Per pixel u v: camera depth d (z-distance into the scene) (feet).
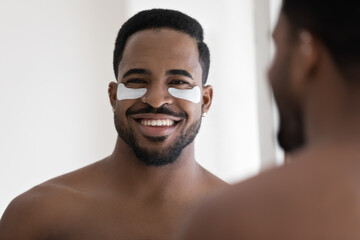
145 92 3.52
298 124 1.58
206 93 3.87
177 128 3.59
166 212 3.62
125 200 3.64
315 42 1.46
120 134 3.63
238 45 8.64
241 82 8.66
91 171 3.89
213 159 9.04
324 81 1.46
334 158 1.41
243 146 8.68
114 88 3.84
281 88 1.58
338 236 1.31
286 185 1.40
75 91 7.93
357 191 1.35
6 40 7.18
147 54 3.55
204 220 1.44
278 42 1.59
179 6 8.83
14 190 7.19
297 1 1.51
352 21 1.40
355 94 1.42
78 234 3.53
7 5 7.20
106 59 8.36
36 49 7.50
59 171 7.69
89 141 8.09
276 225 1.35
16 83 7.26
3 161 7.11
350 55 1.41
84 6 8.04
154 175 3.63
